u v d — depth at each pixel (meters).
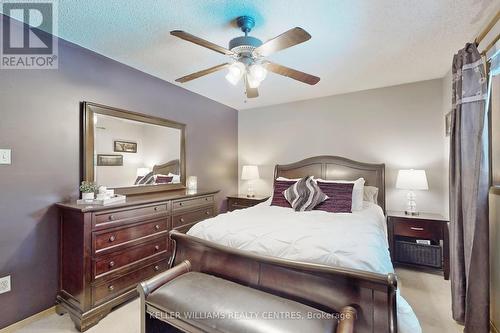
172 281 1.64
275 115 4.38
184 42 2.25
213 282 1.59
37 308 2.01
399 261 2.96
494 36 1.82
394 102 3.42
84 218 1.93
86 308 1.92
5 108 1.87
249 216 2.45
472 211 1.74
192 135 3.67
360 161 3.63
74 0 1.67
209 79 3.19
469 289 1.74
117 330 1.89
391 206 3.42
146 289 1.59
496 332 1.72
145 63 2.69
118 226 2.17
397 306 1.28
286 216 2.48
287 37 1.55
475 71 1.74
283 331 1.15
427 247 2.83
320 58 2.54
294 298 1.44
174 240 1.99
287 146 4.25
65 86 2.21
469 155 1.77
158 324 1.66
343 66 2.75
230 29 2.02
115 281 2.13
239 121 4.76
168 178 3.23
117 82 2.64
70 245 2.04
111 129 2.58
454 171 1.98
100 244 2.03
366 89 3.58
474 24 1.92
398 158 3.39
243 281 1.64
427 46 2.29
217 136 4.23
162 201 2.61
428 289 2.46
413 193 3.25
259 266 1.58
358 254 1.42
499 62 1.64
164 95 3.21
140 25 1.97
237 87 3.50
